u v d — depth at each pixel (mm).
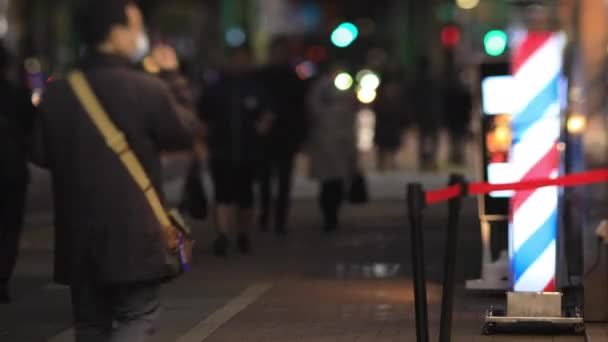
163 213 7680
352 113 20656
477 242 18188
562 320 11039
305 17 93000
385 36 72938
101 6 7770
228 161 16953
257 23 73562
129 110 7645
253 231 20484
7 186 13000
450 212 8844
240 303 13078
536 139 11062
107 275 7555
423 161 36062
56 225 7797
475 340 10891
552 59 11039
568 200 14523
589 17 30656
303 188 29641
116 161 7605
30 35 47219
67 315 12570
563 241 12625
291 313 12430
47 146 7777
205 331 11469
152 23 71375
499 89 13055
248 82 17094
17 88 13008
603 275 11320
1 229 13258
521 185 9695
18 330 11766
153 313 7828
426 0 64062
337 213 20469
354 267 15953
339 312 12469
